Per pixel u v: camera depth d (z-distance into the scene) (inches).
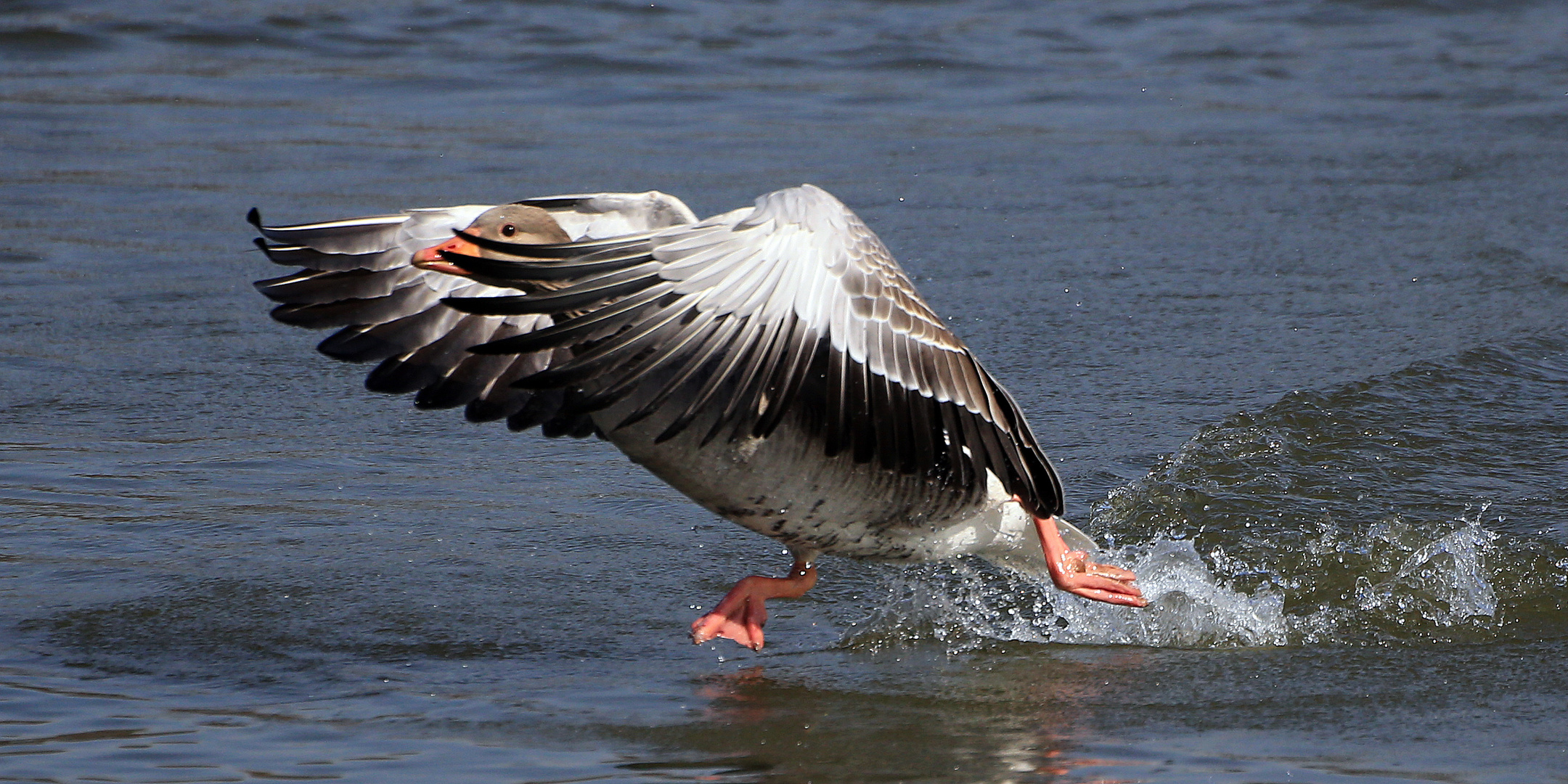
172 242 759.7
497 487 479.8
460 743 310.8
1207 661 359.9
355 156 933.2
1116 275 708.7
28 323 636.7
